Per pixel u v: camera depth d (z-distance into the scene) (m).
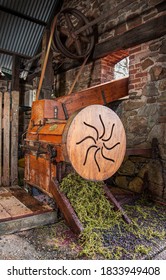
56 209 2.23
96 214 2.13
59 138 2.09
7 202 2.40
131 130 3.39
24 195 2.69
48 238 1.90
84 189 2.13
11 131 3.23
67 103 2.94
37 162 2.56
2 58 5.73
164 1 2.97
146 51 3.19
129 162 3.36
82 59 4.21
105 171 2.06
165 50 2.94
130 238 1.92
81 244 1.79
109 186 3.50
